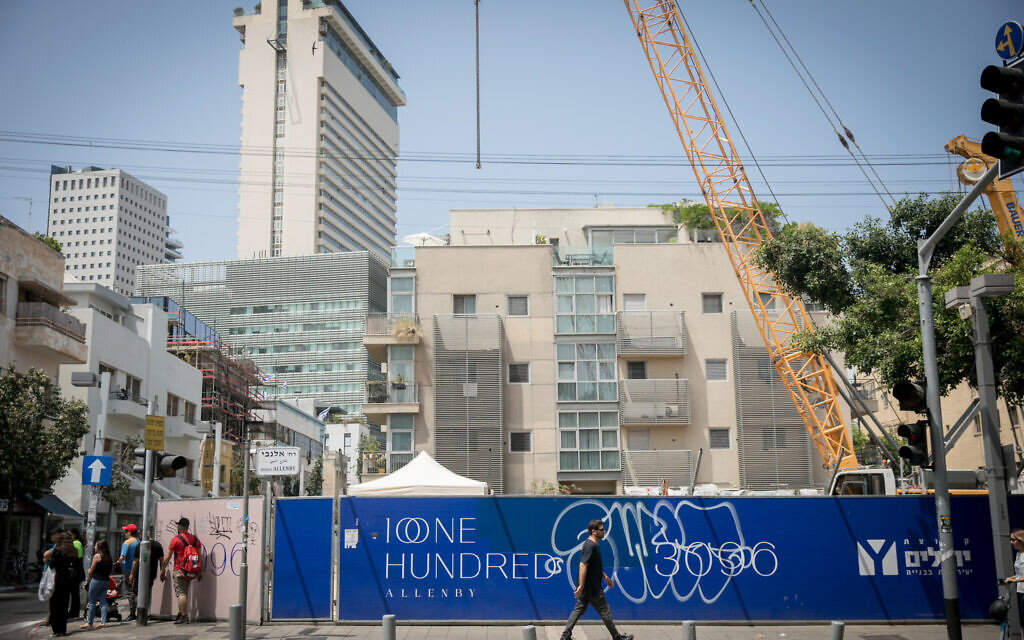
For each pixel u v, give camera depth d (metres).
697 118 45.56
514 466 44.62
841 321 24.77
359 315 146.50
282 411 87.81
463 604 16.45
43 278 42.19
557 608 16.44
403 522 16.70
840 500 16.78
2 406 32.62
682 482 43.72
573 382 45.34
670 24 46.03
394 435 44.38
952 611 13.77
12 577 36.16
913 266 25.22
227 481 68.19
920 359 20.58
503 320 46.03
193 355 70.62
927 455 14.26
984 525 16.69
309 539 16.77
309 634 15.27
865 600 16.48
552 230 55.41
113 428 48.81
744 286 44.44
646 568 16.52
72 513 41.72
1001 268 24.45
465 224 55.44
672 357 45.81
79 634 16.12
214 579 17.28
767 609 16.42
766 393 44.72
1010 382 19.95
